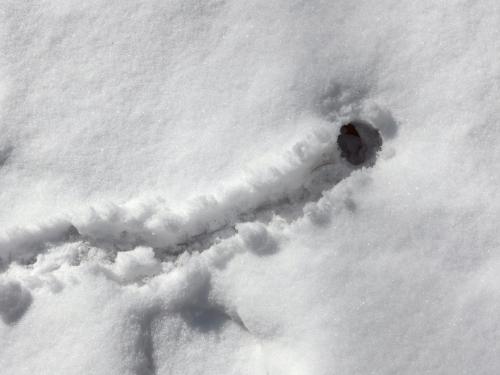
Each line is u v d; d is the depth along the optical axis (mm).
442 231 968
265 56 1006
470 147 973
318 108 994
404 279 967
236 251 994
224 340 991
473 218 966
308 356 968
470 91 979
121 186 1007
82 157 1012
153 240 1011
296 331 974
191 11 1018
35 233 1011
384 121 989
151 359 991
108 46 1021
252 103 1002
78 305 996
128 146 1011
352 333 965
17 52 1025
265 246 990
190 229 1007
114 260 1011
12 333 998
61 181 1012
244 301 986
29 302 1002
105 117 1015
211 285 992
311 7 1003
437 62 986
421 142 980
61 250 1013
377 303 966
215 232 1008
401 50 990
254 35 1009
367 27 995
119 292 997
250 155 997
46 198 1011
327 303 972
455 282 962
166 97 1013
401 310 964
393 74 989
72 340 991
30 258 1016
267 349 980
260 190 996
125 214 1000
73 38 1023
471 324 957
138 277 1005
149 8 1021
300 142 984
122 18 1021
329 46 997
